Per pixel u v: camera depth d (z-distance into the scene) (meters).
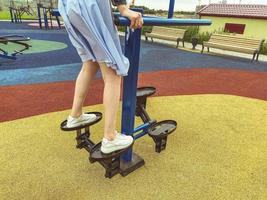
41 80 4.36
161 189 1.80
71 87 4.03
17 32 11.03
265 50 8.94
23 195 1.70
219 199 1.73
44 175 1.89
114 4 1.36
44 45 8.18
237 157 2.24
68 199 1.68
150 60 6.64
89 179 1.87
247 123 2.97
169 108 3.31
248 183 1.90
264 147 2.44
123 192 1.75
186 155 2.23
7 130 2.52
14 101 3.31
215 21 10.38
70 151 2.20
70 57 6.44
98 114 2.05
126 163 1.98
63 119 2.81
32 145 2.27
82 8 1.29
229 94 4.07
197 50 8.88
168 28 9.77
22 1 17.86
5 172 1.91
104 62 1.43
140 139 2.46
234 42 7.75
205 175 1.97
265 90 4.44
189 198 1.73
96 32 1.32
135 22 1.34
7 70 4.93
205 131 2.71
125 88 1.77
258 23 9.17
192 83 4.66
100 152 1.62
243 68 6.26
